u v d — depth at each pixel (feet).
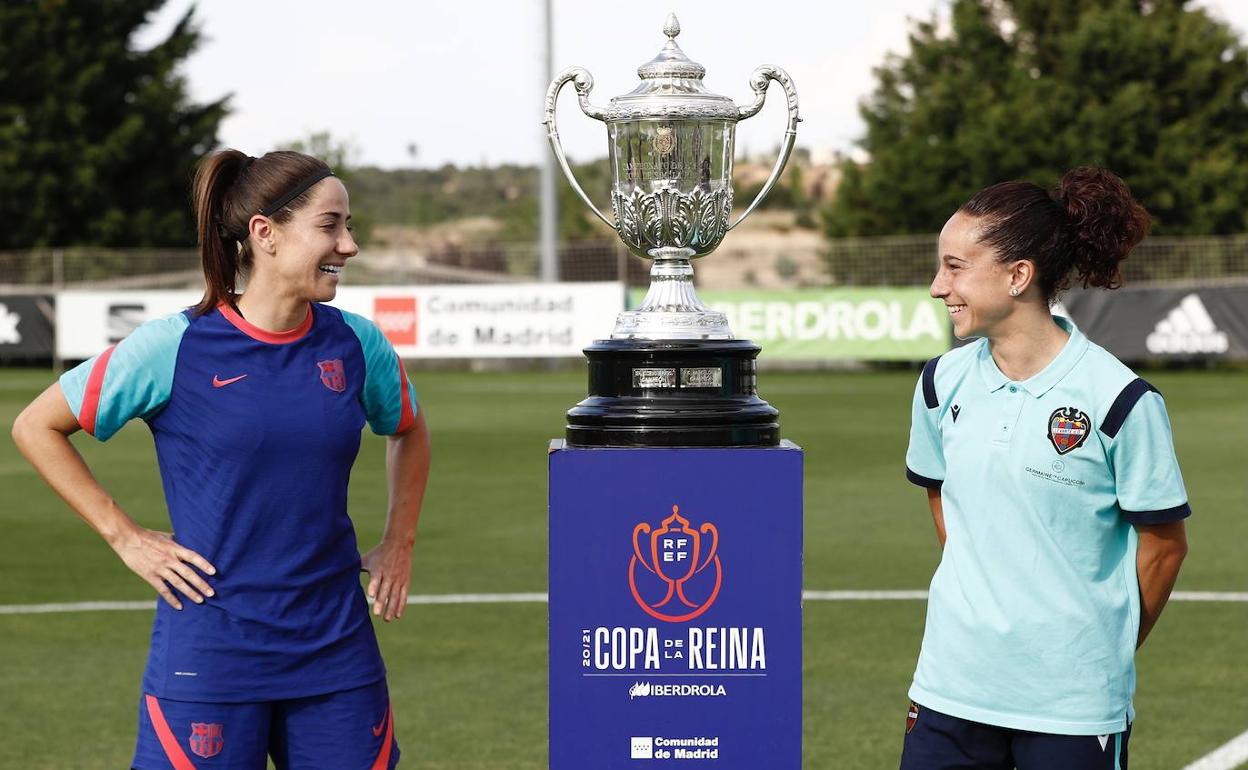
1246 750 16.88
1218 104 110.32
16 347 82.12
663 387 10.85
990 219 10.14
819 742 17.38
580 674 10.68
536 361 91.50
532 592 26.25
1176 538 10.12
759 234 213.66
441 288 74.79
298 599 10.68
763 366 90.43
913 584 26.66
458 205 298.97
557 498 10.59
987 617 10.23
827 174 235.20
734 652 10.66
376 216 288.51
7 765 16.60
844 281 97.30
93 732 17.90
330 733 10.80
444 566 28.73
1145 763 16.48
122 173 126.21
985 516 10.30
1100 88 112.06
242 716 10.61
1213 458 45.27
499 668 20.95
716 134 11.41
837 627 23.30
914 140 116.67
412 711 18.78
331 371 10.87
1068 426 10.05
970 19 118.32
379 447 51.29
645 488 10.58
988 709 10.23
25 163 120.26
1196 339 72.02
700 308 11.35
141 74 127.54
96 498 10.68
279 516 10.65
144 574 10.55
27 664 21.35
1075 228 10.14
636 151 11.31
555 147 11.68
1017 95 113.70
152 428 10.93
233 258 10.84
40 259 110.01
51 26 123.24
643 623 10.65
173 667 10.57
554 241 80.28
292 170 10.61
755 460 10.57
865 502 36.73
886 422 57.00
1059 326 10.50
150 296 79.46
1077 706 10.08
